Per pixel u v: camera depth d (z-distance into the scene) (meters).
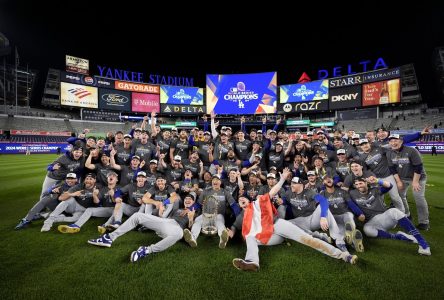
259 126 47.66
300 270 3.82
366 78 38.31
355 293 3.24
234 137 9.71
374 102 37.81
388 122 42.12
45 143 33.94
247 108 42.06
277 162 8.80
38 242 4.86
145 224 4.79
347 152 7.99
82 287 3.36
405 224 4.51
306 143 9.16
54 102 51.50
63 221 5.88
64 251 4.46
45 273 3.71
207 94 42.69
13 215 6.64
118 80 44.94
